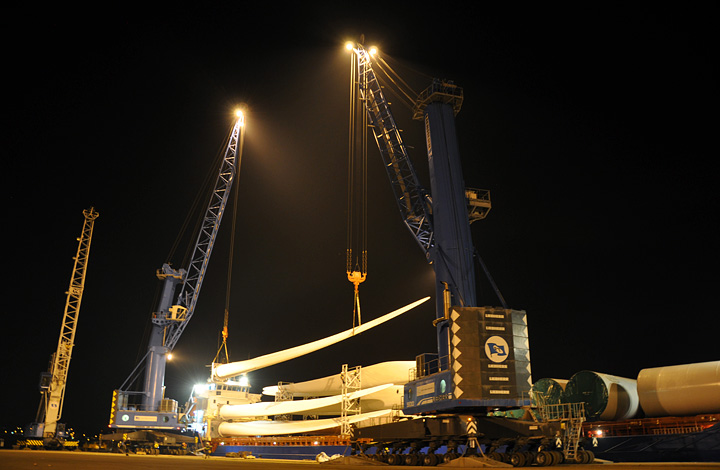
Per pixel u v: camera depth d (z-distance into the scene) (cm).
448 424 2862
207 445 5928
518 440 2789
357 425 3794
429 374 3362
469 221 4594
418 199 4841
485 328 2833
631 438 3219
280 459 5097
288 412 5434
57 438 6756
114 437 6462
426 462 3000
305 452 4994
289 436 5334
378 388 4912
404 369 5059
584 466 2516
